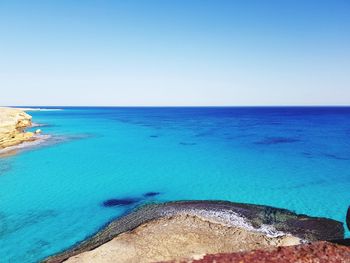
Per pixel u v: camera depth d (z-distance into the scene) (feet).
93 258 45.73
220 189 86.33
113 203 75.77
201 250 48.29
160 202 75.51
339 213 67.31
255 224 60.80
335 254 17.78
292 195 80.12
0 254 51.11
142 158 132.26
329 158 129.59
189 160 127.54
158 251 47.78
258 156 135.54
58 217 66.90
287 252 17.94
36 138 190.19
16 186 90.02
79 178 98.84
